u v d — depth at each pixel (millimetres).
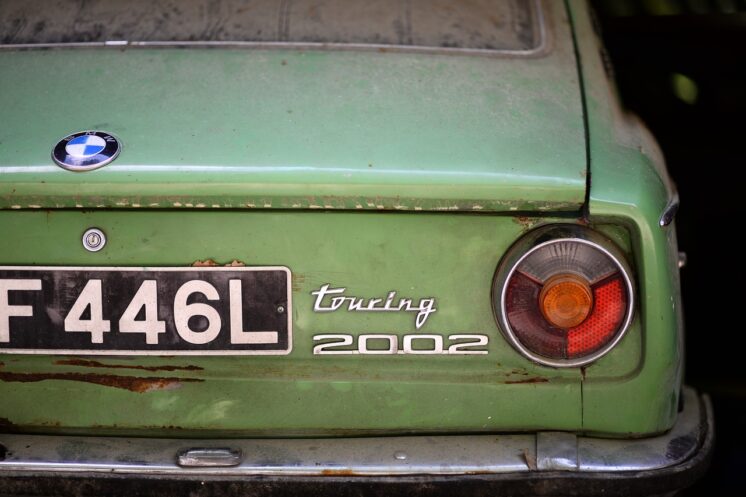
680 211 3229
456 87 1971
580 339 1726
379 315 1761
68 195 1706
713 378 3184
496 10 2264
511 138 1817
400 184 1698
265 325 1759
